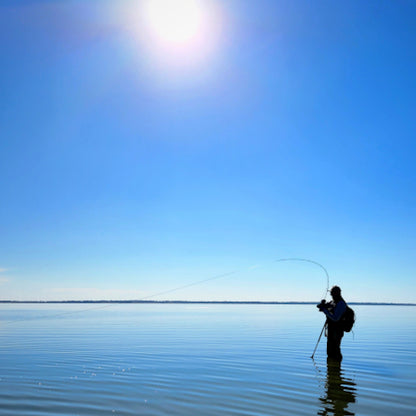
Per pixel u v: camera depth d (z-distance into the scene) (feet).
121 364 35.96
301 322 107.76
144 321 112.88
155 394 25.00
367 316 154.10
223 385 27.53
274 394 25.16
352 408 22.30
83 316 148.56
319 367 34.68
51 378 29.68
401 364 36.58
